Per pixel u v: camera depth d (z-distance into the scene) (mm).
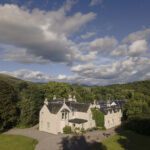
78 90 139875
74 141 60062
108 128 87188
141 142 62281
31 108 84375
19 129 79625
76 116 81438
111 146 55406
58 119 72125
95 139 63250
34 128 81875
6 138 62594
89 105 81688
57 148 52062
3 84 77875
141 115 81875
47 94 100938
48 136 66812
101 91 168125
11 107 78188
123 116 99938
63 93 108375
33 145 54312
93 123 82375
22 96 87375
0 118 73812
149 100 100812
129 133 76312
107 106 95375
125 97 153125
